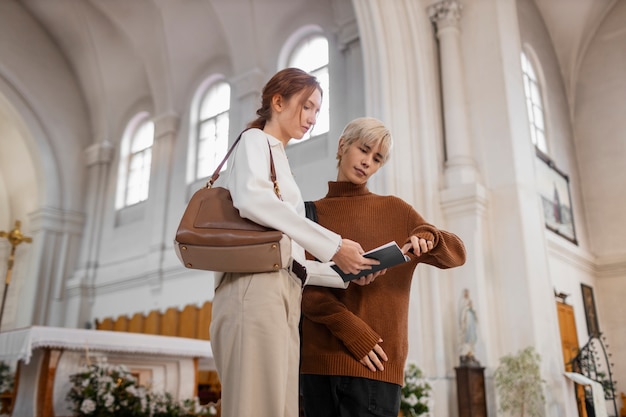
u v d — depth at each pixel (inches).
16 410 240.4
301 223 58.1
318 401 73.2
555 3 531.2
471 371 267.3
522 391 259.3
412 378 244.1
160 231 526.9
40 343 223.1
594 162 528.1
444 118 346.0
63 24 615.8
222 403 55.9
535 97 473.4
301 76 70.2
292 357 59.7
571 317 405.1
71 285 581.0
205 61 559.5
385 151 81.8
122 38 597.3
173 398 273.6
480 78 347.6
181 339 280.5
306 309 73.6
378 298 74.7
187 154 537.3
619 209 502.3
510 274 302.0
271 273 58.1
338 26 421.4
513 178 317.7
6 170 663.8
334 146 398.9
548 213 412.8
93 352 249.8
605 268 494.0
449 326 295.7
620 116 523.5
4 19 594.6
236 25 501.4
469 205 309.6
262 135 64.2
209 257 56.8
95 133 648.4
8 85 596.4
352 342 69.3
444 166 335.6
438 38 366.9
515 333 291.0
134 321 514.0
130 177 607.2
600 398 274.5
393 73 341.4
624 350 464.4
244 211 57.0
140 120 620.4
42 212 594.2
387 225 78.5
